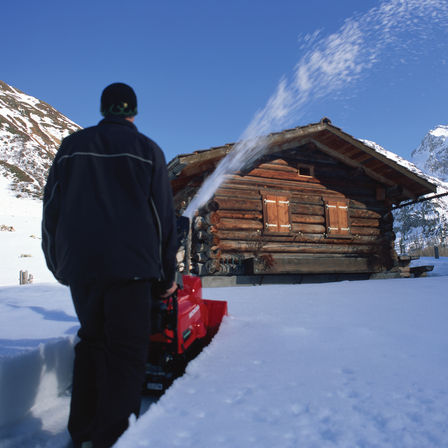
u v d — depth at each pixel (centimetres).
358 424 153
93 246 154
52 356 228
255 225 1079
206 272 997
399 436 142
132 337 157
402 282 816
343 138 1127
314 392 186
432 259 2073
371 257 1202
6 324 364
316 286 769
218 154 955
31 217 4550
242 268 1045
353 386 193
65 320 390
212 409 168
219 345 275
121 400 153
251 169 1105
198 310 290
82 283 158
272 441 141
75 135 175
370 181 1273
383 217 1271
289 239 1120
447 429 147
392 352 252
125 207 160
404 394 181
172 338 218
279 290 685
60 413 211
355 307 446
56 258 171
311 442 140
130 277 154
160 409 168
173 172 961
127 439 141
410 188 1259
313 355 248
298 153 1177
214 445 138
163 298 188
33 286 889
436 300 495
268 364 231
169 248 171
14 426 193
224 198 1059
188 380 205
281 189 1133
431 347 262
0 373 186
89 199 160
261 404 173
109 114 185
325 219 1173
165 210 169
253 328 326
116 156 165
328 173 1212
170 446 137
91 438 155
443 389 186
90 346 164
